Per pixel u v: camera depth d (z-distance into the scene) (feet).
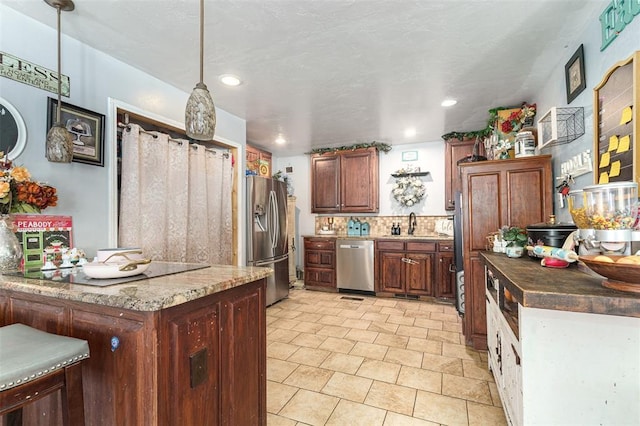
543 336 3.75
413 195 15.10
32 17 5.63
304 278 16.14
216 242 10.45
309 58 7.10
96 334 3.66
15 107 5.43
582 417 3.65
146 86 7.85
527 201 7.95
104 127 6.83
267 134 13.62
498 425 5.53
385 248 14.33
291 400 6.37
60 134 5.45
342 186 15.97
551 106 7.82
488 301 7.23
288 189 18.19
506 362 5.13
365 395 6.53
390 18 5.65
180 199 8.95
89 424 3.69
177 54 6.95
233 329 4.37
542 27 5.90
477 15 5.57
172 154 8.84
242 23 5.79
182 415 3.55
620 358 3.54
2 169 4.87
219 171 10.61
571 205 4.50
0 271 4.72
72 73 6.30
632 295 3.09
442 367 7.66
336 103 9.87
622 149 4.56
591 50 5.70
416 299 13.97
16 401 2.89
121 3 5.23
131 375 3.40
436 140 14.74
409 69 7.63
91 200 6.57
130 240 7.55
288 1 5.17
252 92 9.02
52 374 3.15
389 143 15.33
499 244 6.96
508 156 9.02
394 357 8.25
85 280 4.16
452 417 5.77
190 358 3.67
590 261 3.39
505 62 7.26
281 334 9.91
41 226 5.68
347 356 8.34
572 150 6.60
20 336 3.43
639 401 3.50
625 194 3.74
